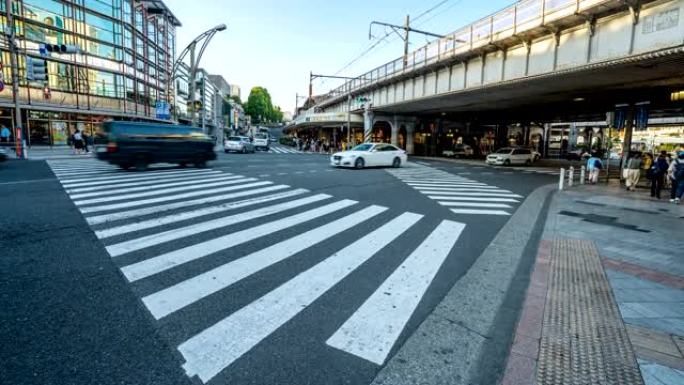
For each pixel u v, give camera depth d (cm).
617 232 728
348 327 328
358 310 361
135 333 305
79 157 2169
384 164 2194
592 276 471
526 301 391
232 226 661
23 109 2948
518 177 1939
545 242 637
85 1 3303
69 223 641
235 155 3036
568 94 2275
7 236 556
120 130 1465
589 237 682
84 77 3353
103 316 330
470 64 2172
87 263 458
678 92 2006
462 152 4322
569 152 4966
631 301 395
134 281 409
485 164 3106
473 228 724
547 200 1149
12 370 252
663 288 435
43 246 516
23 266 441
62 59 3150
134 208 777
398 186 1327
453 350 299
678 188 1173
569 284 441
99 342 290
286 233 628
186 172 1501
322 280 432
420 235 653
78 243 534
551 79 1747
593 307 379
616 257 557
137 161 1502
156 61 4609
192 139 1684
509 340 316
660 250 600
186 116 6806
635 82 1817
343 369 269
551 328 333
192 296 377
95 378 248
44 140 3111
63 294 371
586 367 275
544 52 1675
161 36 4931
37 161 1855
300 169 1853
